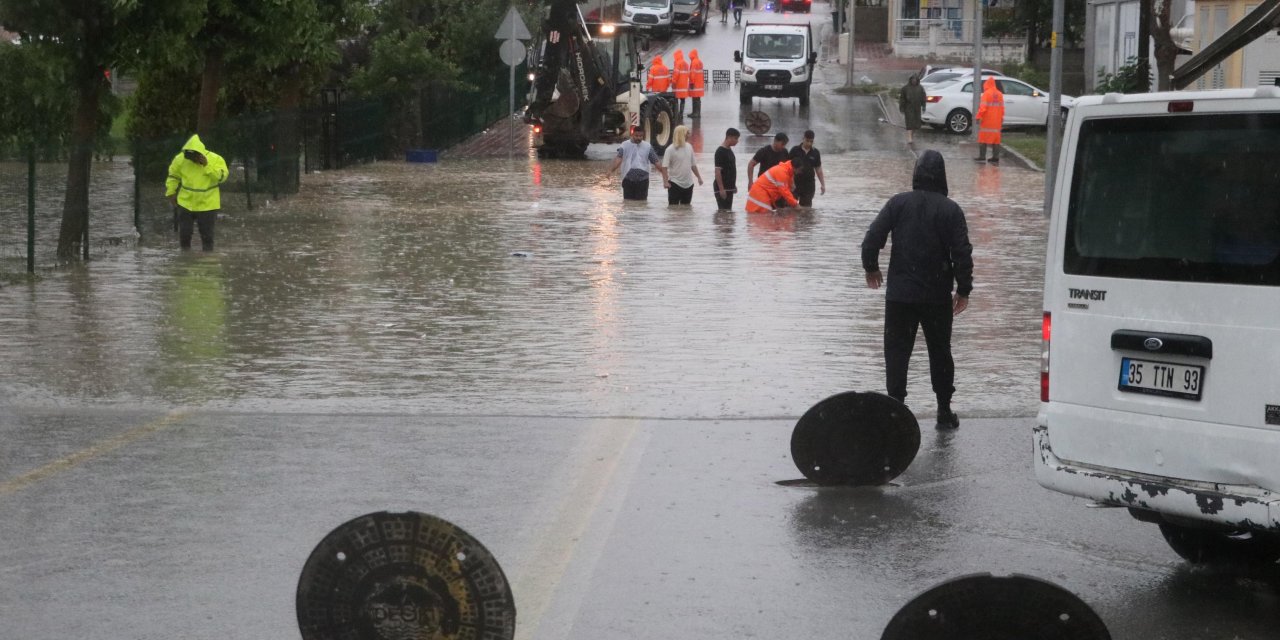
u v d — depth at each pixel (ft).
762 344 94.99
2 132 193.36
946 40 486.79
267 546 53.52
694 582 50.31
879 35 554.46
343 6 192.95
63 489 60.95
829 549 54.08
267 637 44.88
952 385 72.90
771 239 155.02
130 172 239.30
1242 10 232.12
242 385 82.02
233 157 190.49
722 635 45.42
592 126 274.98
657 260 137.18
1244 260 45.75
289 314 105.91
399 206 189.78
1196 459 46.62
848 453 62.80
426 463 65.41
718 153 185.57
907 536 55.77
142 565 51.47
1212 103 46.52
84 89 137.49
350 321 103.14
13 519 56.75
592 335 97.96
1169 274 47.26
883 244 72.18
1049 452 50.34
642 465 65.67
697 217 178.09
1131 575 51.55
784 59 365.61
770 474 64.54
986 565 52.37
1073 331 49.57
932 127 327.26
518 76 371.76
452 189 214.90
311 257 138.62
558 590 49.32
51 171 217.36
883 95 393.09
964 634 36.09
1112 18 342.03
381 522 37.17
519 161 272.31
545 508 58.80
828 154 274.77
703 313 107.04
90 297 113.60
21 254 138.41
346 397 79.05
